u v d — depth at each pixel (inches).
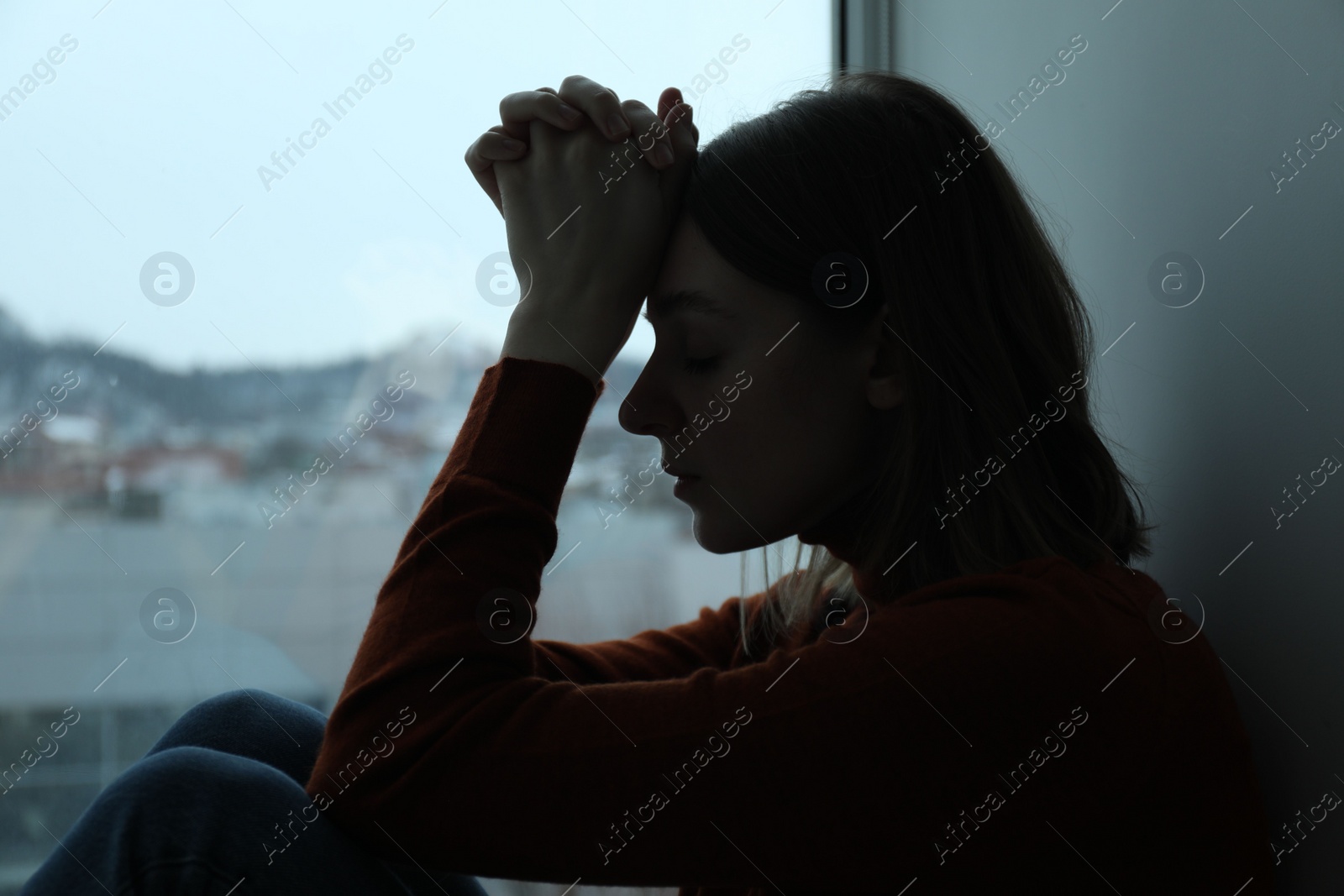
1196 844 19.9
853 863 18.8
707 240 24.0
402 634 21.2
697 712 19.3
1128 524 25.3
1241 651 27.2
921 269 23.5
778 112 25.4
